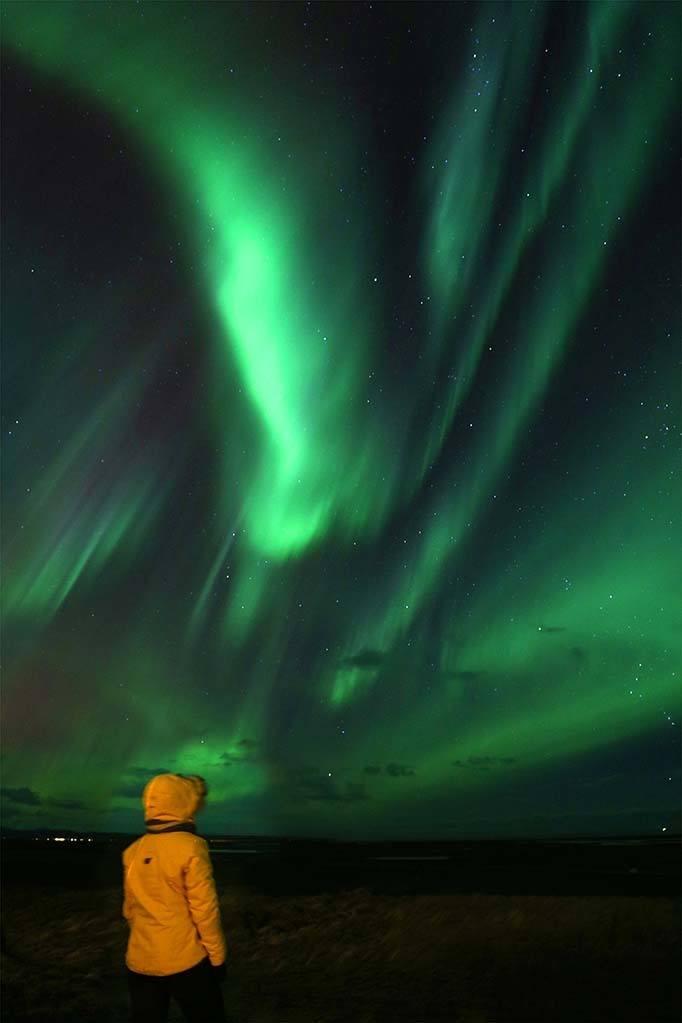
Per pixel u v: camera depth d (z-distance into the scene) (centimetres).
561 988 817
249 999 795
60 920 1231
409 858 3806
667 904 1228
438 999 780
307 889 1927
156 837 461
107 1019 725
